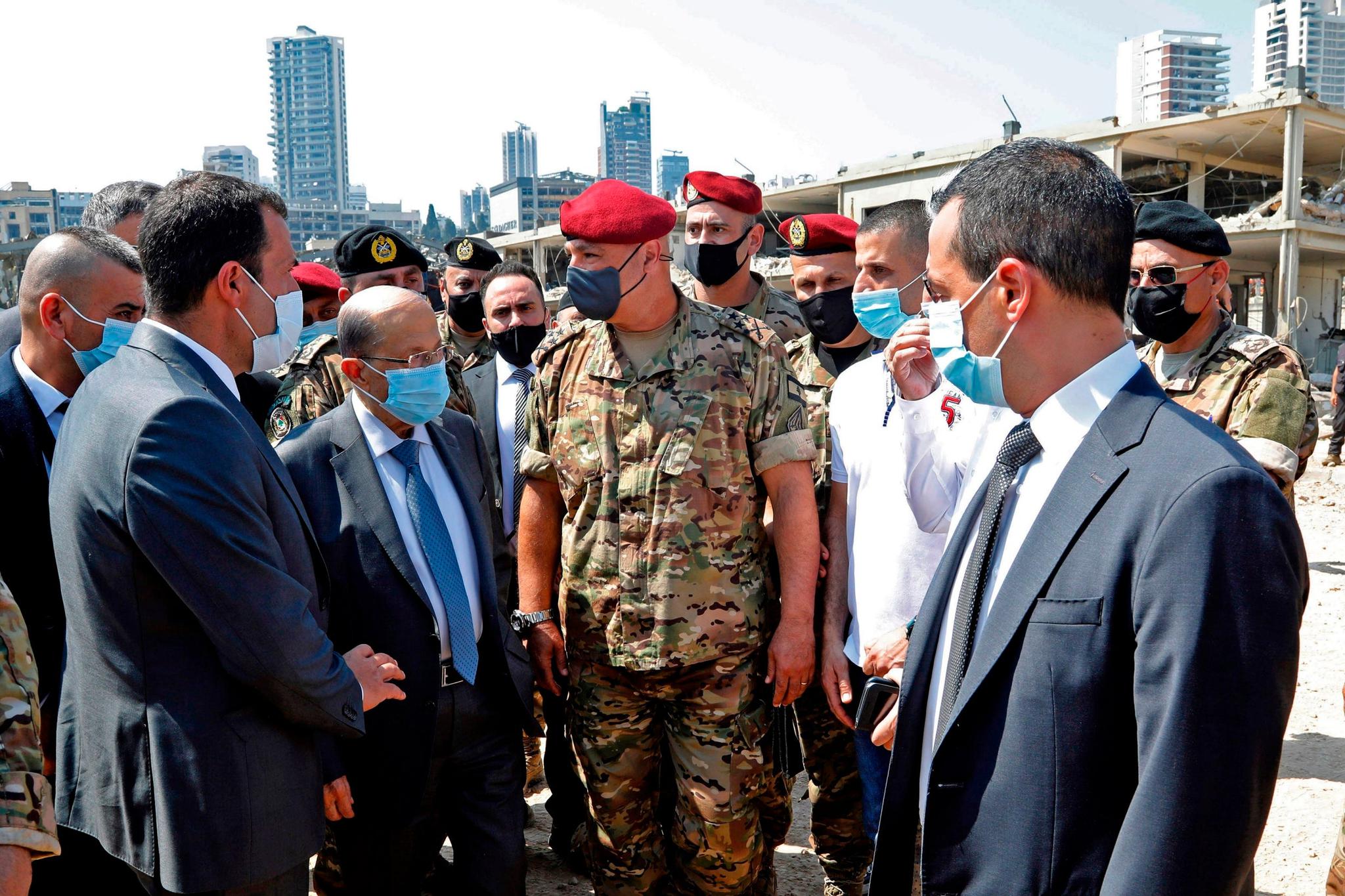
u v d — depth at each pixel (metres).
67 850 2.53
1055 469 1.54
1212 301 3.15
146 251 2.18
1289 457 2.84
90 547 2.01
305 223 150.75
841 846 3.19
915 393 2.56
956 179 1.59
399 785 2.68
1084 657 1.41
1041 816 1.44
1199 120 18.20
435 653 2.71
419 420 2.73
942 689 1.74
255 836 2.07
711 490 2.79
